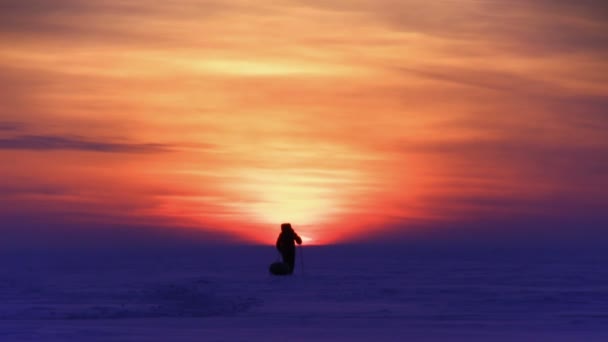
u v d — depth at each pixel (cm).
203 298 2734
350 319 2277
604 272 4859
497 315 2355
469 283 3706
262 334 1898
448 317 2309
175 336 1850
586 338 1802
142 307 2567
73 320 2247
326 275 4397
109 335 1864
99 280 3881
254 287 3353
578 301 2781
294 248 4472
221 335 1873
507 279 4103
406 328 2031
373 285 3550
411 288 3372
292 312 2473
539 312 2431
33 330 1952
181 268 5453
